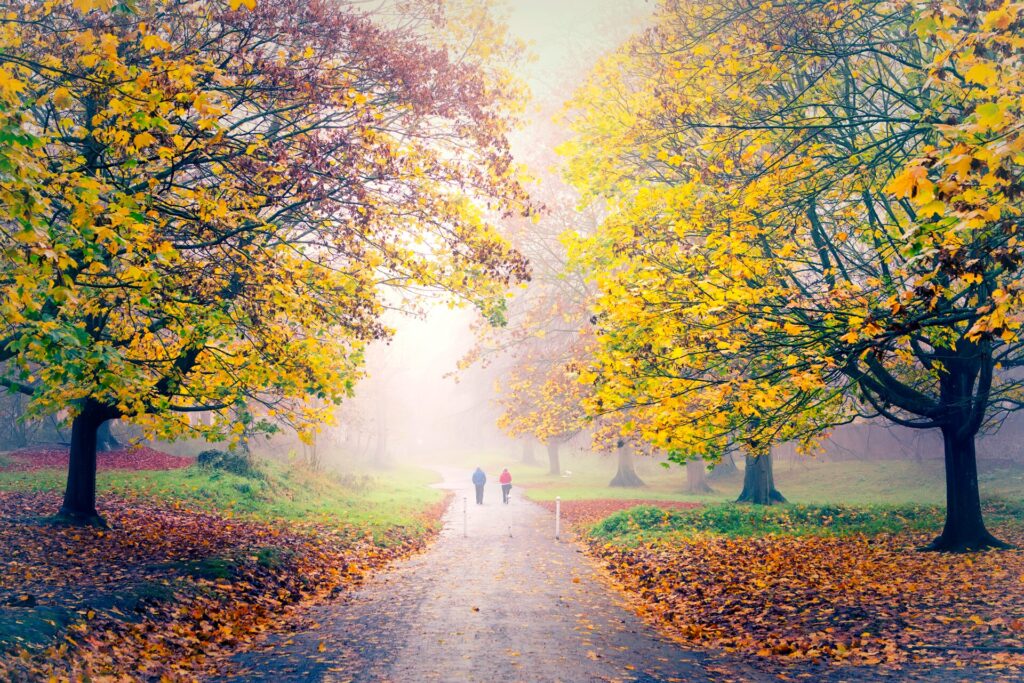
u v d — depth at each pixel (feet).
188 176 37.22
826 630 29.01
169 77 25.58
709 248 33.86
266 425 45.29
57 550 39.73
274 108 35.42
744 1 38.45
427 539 68.74
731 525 66.90
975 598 32.65
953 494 50.08
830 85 39.99
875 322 24.34
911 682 21.18
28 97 26.89
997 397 50.42
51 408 34.53
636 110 40.52
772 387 31.22
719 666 24.70
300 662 24.84
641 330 31.45
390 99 34.71
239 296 36.58
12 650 21.07
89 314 35.50
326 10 32.96
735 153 38.29
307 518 68.18
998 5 20.27
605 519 71.26
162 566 37.04
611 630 31.01
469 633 29.73
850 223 38.65
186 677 22.81
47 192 23.88
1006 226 20.61
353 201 34.63
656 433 32.24
